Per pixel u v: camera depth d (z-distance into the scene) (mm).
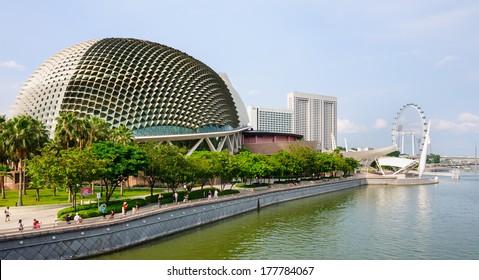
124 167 43312
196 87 102375
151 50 98812
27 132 50906
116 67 88000
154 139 85750
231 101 125188
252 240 41312
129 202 45219
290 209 65625
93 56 89125
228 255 35188
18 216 40125
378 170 177375
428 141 146500
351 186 117438
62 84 84312
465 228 49406
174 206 43969
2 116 56188
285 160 87188
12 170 72125
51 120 80375
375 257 35812
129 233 36094
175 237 41594
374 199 82938
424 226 50656
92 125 58188
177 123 92875
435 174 196750
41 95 86250
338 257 35656
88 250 31812
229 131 111688
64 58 91625
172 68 97938
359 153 154375
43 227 30219
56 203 50031
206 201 50219
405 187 119562
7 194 63094
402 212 62938
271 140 147750
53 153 41500
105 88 84125
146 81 90812
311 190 90062
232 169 62562
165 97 92500
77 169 37781
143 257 33250
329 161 110000
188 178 51938
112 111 82688
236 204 58094
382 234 45562
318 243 40719
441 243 41375
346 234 45281
